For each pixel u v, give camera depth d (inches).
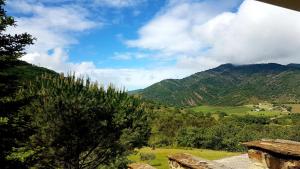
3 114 313.1
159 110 4923.7
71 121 674.2
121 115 754.8
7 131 308.2
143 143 845.8
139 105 850.8
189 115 5319.9
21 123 328.5
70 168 743.7
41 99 634.2
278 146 155.3
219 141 3742.6
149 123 853.2
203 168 176.7
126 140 789.2
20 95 346.3
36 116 629.3
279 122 6112.2
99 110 714.2
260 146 161.8
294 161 142.1
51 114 649.6
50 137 650.2
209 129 3991.1
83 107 682.2
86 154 824.3
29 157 347.9
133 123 788.0
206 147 3772.1
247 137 3885.3
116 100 771.4
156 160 2498.8
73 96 679.7
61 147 694.5
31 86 631.8
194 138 3742.6
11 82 341.7
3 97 319.6
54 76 738.2
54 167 709.9
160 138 3521.2
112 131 753.6
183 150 3326.8
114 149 800.9
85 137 717.3
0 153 307.9
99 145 788.0
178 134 3826.3
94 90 749.9
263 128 4662.9
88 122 700.7
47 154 650.2
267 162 158.7
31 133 348.5
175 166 216.5
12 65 343.6
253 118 5989.2
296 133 3954.2
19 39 332.2
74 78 740.0
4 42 325.4
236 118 6058.1
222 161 273.7
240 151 3676.2
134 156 2591.0
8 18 316.2
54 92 665.0
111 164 953.5
